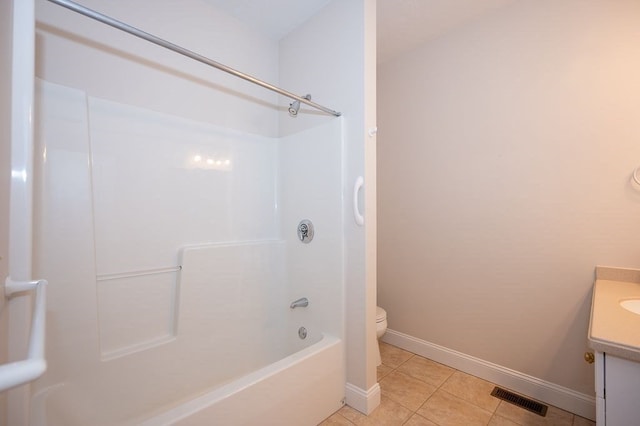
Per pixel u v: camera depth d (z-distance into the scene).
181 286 1.49
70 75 1.24
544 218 1.59
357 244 1.50
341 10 1.61
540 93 1.60
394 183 2.29
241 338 1.71
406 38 2.05
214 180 1.71
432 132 2.06
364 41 1.49
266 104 2.01
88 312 1.21
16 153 0.71
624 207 1.37
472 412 1.49
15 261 0.71
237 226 1.81
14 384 0.36
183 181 1.58
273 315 1.87
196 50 1.66
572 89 1.50
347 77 1.56
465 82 1.90
